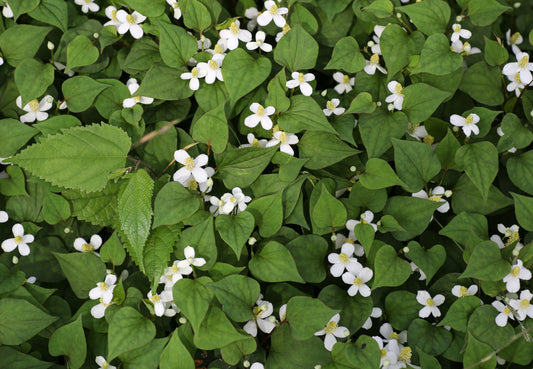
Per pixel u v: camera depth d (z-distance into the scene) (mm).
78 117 891
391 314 823
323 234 836
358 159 871
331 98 894
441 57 863
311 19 910
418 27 879
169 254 805
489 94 895
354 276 816
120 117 867
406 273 811
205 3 893
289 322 796
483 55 918
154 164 860
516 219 873
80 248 846
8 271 827
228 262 829
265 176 842
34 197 867
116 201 856
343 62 887
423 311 811
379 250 812
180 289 790
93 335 824
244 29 921
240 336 775
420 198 834
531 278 822
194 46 873
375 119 862
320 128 838
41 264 851
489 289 812
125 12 893
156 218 799
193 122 871
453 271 847
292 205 834
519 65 872
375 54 887
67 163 823
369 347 787
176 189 811
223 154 840
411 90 865
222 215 813
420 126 889
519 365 815
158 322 821
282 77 858
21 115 885
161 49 864
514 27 974
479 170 833
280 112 856
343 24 930
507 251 816
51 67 878
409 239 851
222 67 857
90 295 813
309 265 825
